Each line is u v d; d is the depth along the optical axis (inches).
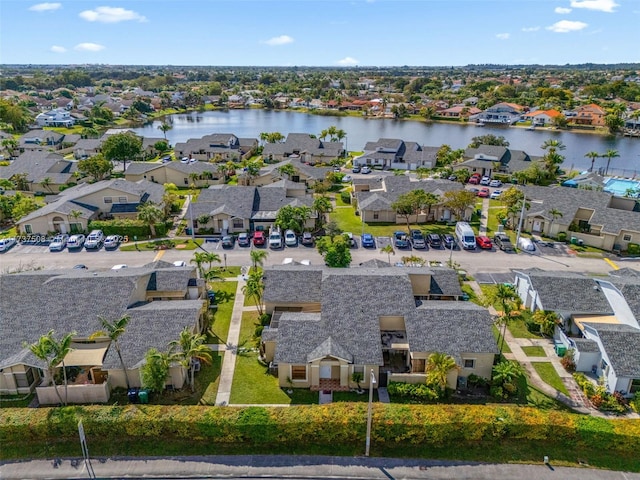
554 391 1589.6
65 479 1248.8
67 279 1849.2
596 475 1250.0
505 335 1913.1
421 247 2819.9
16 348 1609.3
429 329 1651.1
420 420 1334.9
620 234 2807.6
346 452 1330.0
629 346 1577.3
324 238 2600.9
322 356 1550.2
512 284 2271.2
